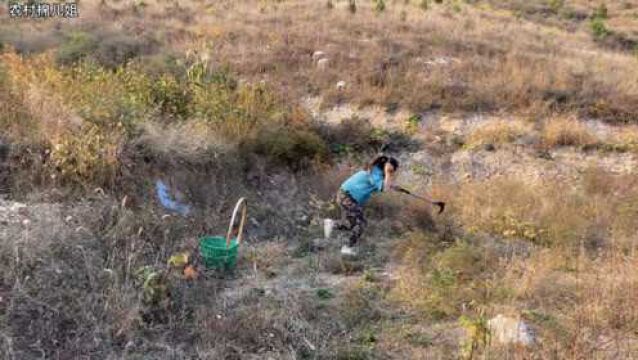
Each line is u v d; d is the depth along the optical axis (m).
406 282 6.72
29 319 5.17
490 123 12.55
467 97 13.12
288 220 8.72
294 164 10.21
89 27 16.33
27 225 6.20
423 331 5.77
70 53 13.12
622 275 6.74
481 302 6.22
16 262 5.53
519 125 12.45
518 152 11.80
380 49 15.59
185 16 18.81
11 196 7.50
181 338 5.36
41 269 5.61
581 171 11.31
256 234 8.26
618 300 6.14
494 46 16.66
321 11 20.19
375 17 19.45
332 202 9.09
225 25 17.44
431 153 11.80
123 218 6.80
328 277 7.12
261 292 6.41
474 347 5.09
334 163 10.84
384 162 7.76
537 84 13.52
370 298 6.43
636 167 11.45
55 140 8.03
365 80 13.84
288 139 10.26
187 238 7.38
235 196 8.85
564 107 12.93
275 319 5.68
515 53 15.80
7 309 5.14
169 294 5.84
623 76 14.49
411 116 12.68
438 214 8.49
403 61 14.80
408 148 11.96
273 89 13.07
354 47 15.83
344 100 13.22
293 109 12.00
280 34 16.66
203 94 10.76
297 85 13.70
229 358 5.14
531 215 9.02
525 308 6.16
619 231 8.59
